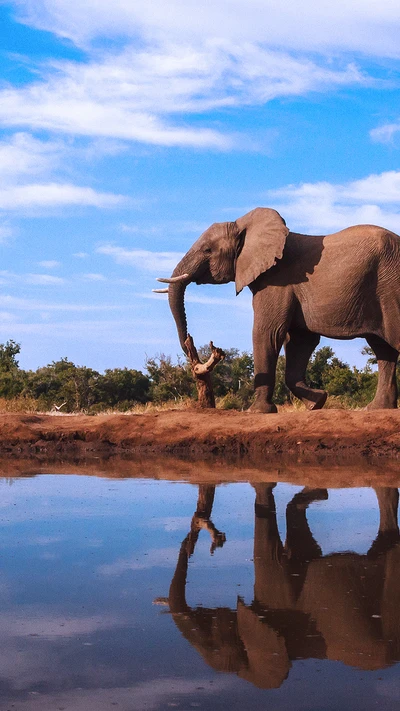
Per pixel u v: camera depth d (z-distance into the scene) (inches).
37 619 156.6
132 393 1284.4
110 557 213.6
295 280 562.3
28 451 536.7
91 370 1269.7
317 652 139.2
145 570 199.0
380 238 545.6
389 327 545.3
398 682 125.2
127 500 312.2
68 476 390.9
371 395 869.8
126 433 548.7
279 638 146.9
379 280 543.5
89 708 114.7
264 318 566.3
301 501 307.6
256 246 567.8
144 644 142.5
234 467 431.5
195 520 269.6
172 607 165.3
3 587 181.3
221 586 183.0
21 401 845.8
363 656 136.7
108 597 173.3
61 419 580.7
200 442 533.3
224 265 594.6
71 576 191.8
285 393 1050.7
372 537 241.1
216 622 155.1
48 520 269.4
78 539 237.8
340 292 545.3
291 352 593.0
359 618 158.4
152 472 409.4
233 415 557.9
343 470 415.8
